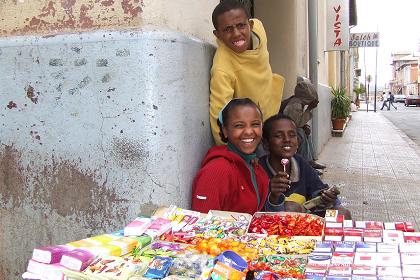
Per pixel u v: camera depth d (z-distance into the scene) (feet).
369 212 19.48
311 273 6.68
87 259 6.86
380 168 29.96
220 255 6.75
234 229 8.56
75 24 9.68
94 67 9.27
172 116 9.32
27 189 10.06
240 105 10.12
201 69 10.76
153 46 8.96
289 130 11.70
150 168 9.07
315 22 29.12
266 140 11.88
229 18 10.84
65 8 9.73
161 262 6.91
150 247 7.66
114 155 9.28
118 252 7.23
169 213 8.85
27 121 9.92
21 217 10.18
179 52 9.46
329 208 11.74
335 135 50.14
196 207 9.73
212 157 10.17
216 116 11.08
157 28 9.17
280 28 22.13
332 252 7.47
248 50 11.41
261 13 22.21
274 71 22.22
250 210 10.36
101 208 9.47
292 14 22.62
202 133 10.82
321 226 8.99
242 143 10.14
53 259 6.86
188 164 9.96
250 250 7.60
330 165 30.94
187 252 7.39
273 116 11.93
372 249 7.53
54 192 9.84
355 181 25.64
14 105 9.99
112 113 9.21
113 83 9.16
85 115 9.43
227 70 11.14
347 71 91.81
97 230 9.54
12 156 10.13
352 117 90.27
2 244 10.41
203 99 10.91
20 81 9.89
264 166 12.10
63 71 9.51
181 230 8.43
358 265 6.89
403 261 6.98
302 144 18.33
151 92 8.98
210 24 12.34
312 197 12.36
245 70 11.43
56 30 9.83
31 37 9.76
